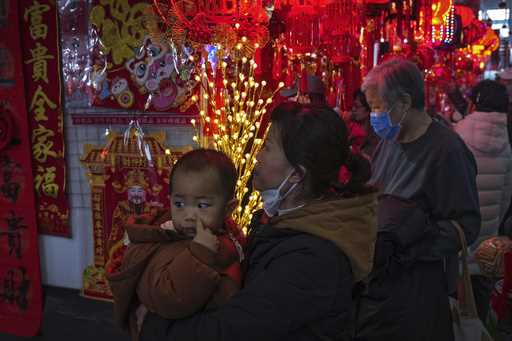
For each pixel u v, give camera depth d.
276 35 3.47
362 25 3.93
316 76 3.99
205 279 1.18
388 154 2.23
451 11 4.89
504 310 2.74
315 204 1.23
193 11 2.47
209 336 1.16
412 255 1.93
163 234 1.29
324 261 1.18
